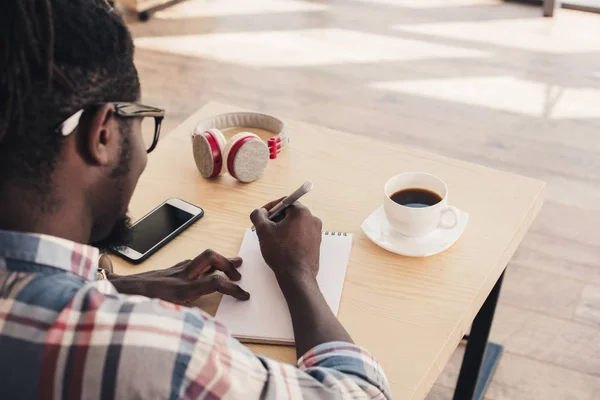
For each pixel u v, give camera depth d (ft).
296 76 9.11
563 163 7.51
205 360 2.04
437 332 3.09
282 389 2.24
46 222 2.06
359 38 9.91
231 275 3.34
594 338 5.75
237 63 9.43
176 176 4.13
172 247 3.60
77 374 1.93
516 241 3.69
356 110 8.43
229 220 3.79
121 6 10.78
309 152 4.30
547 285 6.20
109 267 3.43
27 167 1.98
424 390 2.93
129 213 3.79
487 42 9.67
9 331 1.95
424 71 9.12
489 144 7.80
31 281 2.00
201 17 10.58
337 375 2.44
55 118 1.97
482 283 3.34
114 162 2.18
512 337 5.77
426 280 3.35
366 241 3.59
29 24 1.84
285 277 3.07
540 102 8.45
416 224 3.48
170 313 2.06
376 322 3.14
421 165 4.17
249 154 3.96
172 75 9.19
